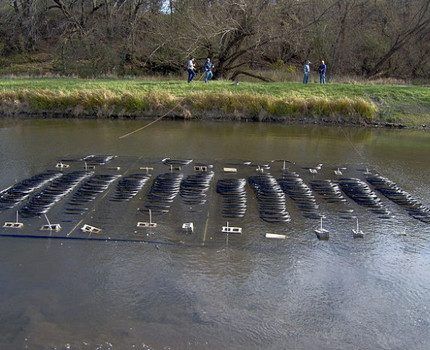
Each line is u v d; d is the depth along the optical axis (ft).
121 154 45.50
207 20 94.63
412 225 29.66
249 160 44.34
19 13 112.47
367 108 68.69
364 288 22.44
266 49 105.60
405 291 22.30
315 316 20.22
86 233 26.78
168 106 68.28
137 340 18.21
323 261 24.76
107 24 104.88
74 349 17.56
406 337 19.12
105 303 20.53
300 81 93.76
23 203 31.09
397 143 55.62
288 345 18.40
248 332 19.03
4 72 102.78
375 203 32.91
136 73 101.71
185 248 25.52
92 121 64.64
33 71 103.40
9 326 18.76
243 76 102.42
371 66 113.29
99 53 100.89
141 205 31.32
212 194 33.78
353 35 111.55
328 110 68.64
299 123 67.56
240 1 92.99
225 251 25.34
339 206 32.42
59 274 22.63
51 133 55.42
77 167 40.16
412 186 38.14
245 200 32.63
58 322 19.12
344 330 19.42
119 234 26.84
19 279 22.08
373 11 114.52
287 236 27.37
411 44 112.37
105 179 36.29
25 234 26.35
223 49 98.02
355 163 44.88
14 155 44.09
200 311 20.21
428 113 70.13
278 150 49.42
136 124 63.00
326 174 40.34
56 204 31.01
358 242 27.04
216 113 68.39
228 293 21.61
